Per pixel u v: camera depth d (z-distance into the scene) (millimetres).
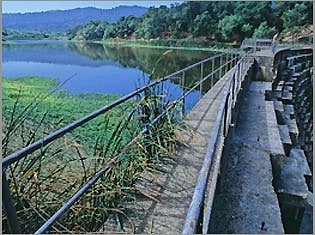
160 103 4062
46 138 1755
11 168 2150
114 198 2734
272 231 3002
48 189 2418
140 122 3600
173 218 2641
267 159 4516
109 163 2689
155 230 2496
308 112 18109
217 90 7887
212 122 5086
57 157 2715
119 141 3090
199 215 1274
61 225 2316
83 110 12773
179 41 70000
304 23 53844
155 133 3742
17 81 23125
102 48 76125
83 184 2447
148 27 84375
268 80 12539
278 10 59031
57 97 14258
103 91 21016
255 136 5531
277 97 11297
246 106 7762
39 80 24828
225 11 67500
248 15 61312
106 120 3365
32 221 2215
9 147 2332
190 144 4117
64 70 35000
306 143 14031
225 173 4047
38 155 2410
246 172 4102
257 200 3471
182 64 33500
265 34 54812
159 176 3264
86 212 2535
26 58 51438
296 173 4723
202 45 64312
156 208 2762
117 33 98125
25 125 2873
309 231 4559
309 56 22891
